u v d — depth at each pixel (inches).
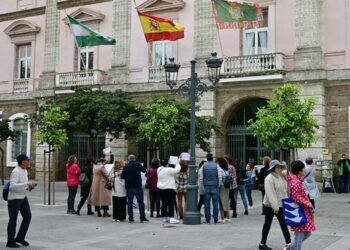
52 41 1266.0
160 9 1103.6
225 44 1024.2
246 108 1018.7
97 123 900.6
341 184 877.8
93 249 386.6
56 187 1063.0
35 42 1312.7
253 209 675.4
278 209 372.2
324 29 933.8
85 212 640.4
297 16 946.1
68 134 954.1
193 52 1061.1
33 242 416.5
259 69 955.3
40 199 802.2
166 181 545.0
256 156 1002.1
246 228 500.1
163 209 556.1
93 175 601.6
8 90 1344.7
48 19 1279.5
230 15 916.0
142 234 461.4
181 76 1068.5
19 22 1333.7
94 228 499.2
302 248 389.7
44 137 731.4
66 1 1248.2
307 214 329.1
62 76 1201.4
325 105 914.7
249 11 914.7
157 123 766.5
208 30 1039.6
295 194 328.5
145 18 964.6
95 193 593.0
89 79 1160.2
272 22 983.6
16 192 392.8
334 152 905.5
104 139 1174.3
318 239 431.2
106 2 1188.5
